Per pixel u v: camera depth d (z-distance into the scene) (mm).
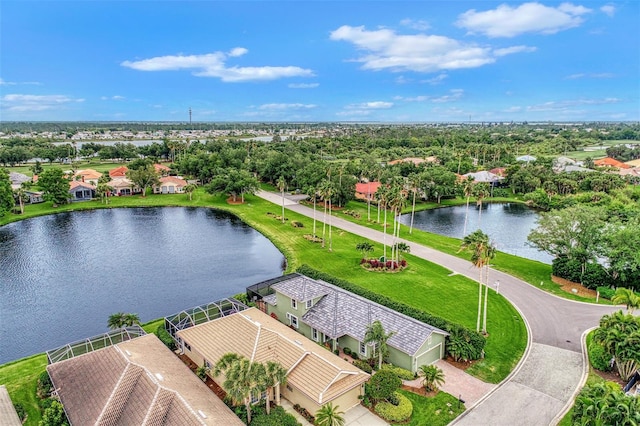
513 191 133000
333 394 30906
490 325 45812
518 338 43062
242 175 118938
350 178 109938
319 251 73000
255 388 28984
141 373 31453
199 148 196875
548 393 34250
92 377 32031
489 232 91125
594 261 57812
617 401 24359
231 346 36062
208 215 105375
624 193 108562
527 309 49781
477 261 42250
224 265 69250
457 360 38938
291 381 32469
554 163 154875
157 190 128750
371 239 80750
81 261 71250
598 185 118938
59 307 53719
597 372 37156
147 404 28422
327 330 40469
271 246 79250
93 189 121312
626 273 53625
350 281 58594
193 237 85812
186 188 121188
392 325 39094
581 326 45594
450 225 96875
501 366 38219
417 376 36406
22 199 105188
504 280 59094
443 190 117312
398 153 196500
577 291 55031
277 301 47281
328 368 32656
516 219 103250
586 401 25859
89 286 60469
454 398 33625
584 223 57281
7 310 52938
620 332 34344
